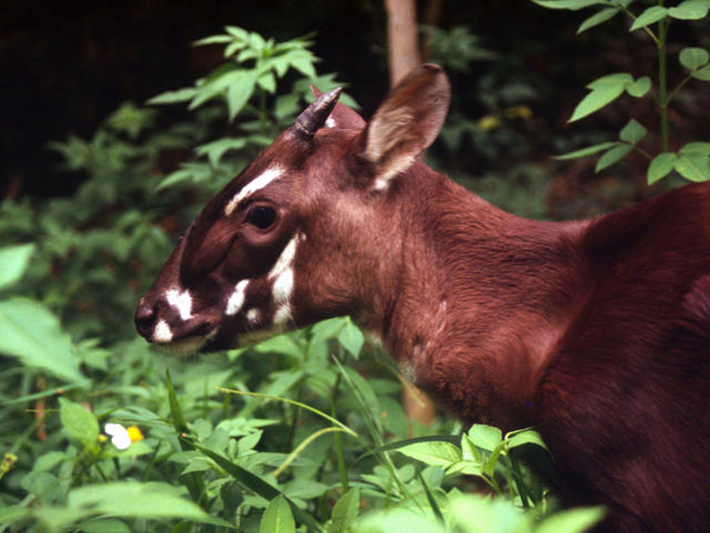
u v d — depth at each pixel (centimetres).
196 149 459
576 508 275
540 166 931
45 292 701
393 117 317
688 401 257
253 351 450
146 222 715
